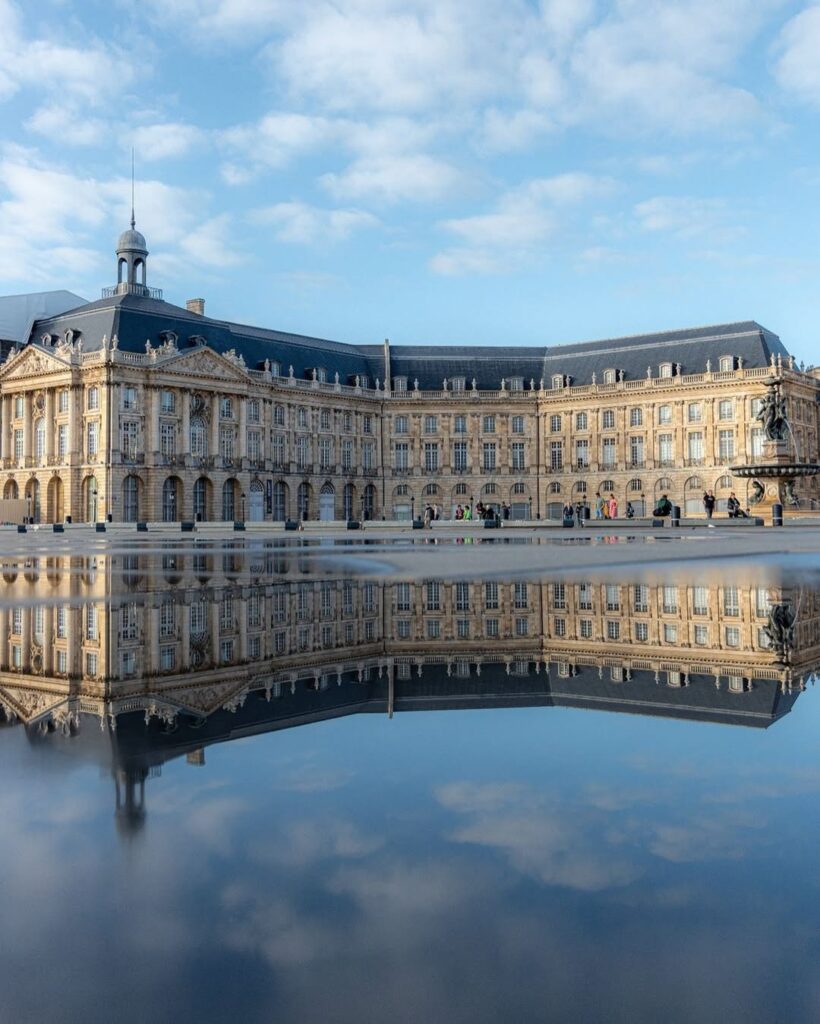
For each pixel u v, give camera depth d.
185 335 96.38
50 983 2.54
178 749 4.98
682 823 3.75
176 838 3.56
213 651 8.65
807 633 9.78
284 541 41.09
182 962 2.62
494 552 26.84
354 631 10.09
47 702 6.25
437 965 2.62
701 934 2.78
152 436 91.06
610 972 2.58
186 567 20.78
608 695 6.67
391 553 26.94
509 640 9.48
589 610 11.84
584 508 95.44
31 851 3.41
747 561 20.97
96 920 2.88
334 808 3.95
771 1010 2.42
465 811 3.90
